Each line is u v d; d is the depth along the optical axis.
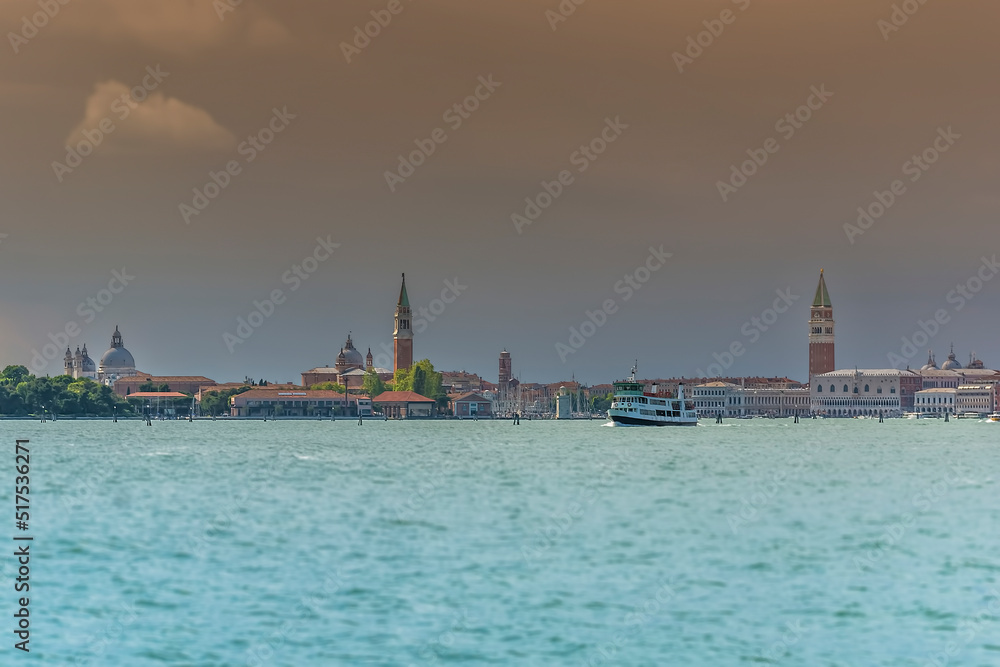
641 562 94.62
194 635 72.38
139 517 124.12
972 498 145.00
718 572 90.69
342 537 107.75
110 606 79.38
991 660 67.75
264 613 77.44
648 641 71.00
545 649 69.44
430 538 107.06
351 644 70.38
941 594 83.38
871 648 69.88
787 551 100.25
